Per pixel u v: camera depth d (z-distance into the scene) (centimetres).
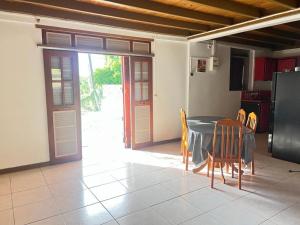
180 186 299
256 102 618
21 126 349
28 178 325
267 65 643
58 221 224
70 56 380
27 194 278
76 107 395
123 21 408
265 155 427
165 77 501
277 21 347
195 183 308
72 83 388
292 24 441
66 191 285
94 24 387
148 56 466
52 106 371
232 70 638
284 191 283
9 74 333
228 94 621
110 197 270
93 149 474
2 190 289
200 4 303
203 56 550
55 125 377
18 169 352
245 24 389
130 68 448
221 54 586
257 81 680
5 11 315
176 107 528
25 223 221
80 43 388
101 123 768
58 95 378
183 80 531
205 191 285
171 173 343
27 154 358
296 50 634
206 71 562
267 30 473
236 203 255
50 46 356
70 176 332
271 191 283
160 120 506
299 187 294
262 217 228
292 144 383
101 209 245
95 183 308
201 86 558
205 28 445
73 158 399
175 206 250
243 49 637
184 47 522
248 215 232
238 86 660
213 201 260
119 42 429
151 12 355
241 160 312
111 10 341
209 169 346
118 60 1066
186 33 498
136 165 377
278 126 402
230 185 301
